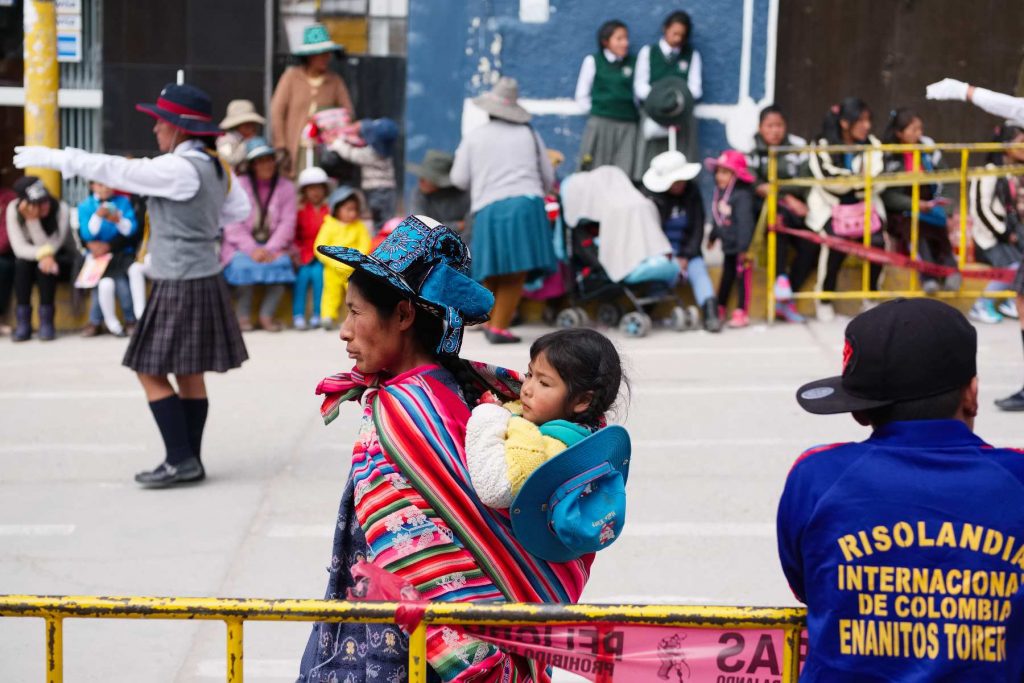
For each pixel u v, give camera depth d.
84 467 9.30
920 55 16.45
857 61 16.53
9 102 16.53
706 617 3.34
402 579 3.44
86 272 13.55
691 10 16.30
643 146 15.17
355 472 3.70
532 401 3.72
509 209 12.45
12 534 7.90
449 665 3.55
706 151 16.59
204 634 6.63
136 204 13.64
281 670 6.17
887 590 2.99
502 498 3.50
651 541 7.66
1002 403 10.22
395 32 16.77
